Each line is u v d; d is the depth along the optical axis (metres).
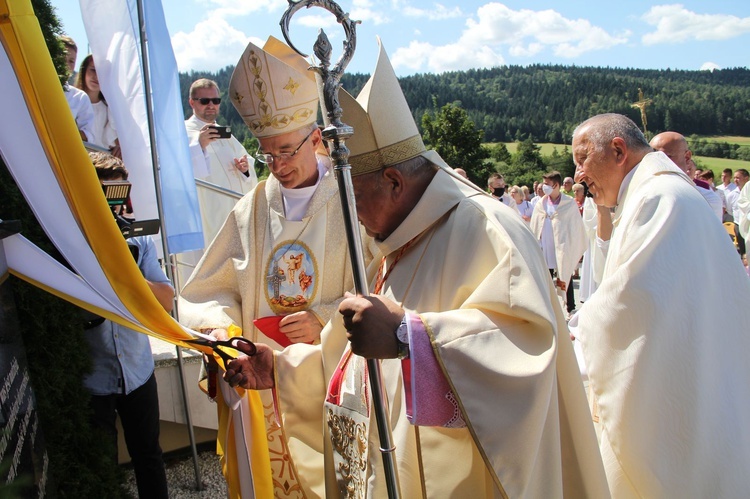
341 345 2.23
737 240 9.91
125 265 1.89
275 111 2.65
